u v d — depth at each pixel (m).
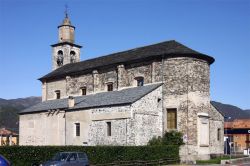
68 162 24.75
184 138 37.84
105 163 31.45
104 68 45.91
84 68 48.47
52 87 53.12
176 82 39.22
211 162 36.56
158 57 40.38
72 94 49.75
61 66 58.56
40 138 46.31
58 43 59.62
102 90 45.91
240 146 66.69
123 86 43.34
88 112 40.09
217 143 42.78
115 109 37.34
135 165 32.81
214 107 43.03
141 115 36.91
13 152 28.62
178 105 38.75
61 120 43.72
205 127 39.78
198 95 39.56
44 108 47.41
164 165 34.34
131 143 35.62
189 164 35.25
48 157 29.72
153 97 38.47
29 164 29.09
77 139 40.94
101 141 38.09
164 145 35.75
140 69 42.19
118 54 48.75
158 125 38.47
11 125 101.31
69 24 60.22
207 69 41.22
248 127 68.06
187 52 39.34
